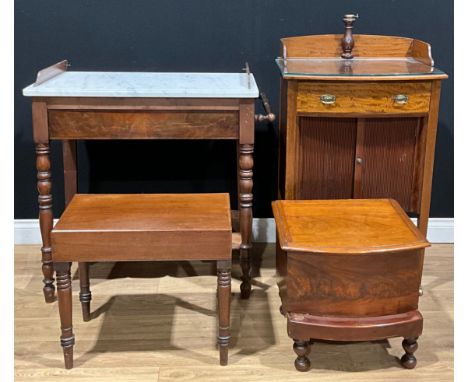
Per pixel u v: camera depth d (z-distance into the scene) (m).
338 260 1.90
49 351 2.11
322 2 2.63
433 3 2.65
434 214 2.94
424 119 2.29
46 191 2.22
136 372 2.00
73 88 2.06
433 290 2.51
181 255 1.90
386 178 2.38
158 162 2.81
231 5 2.62
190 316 2.32
